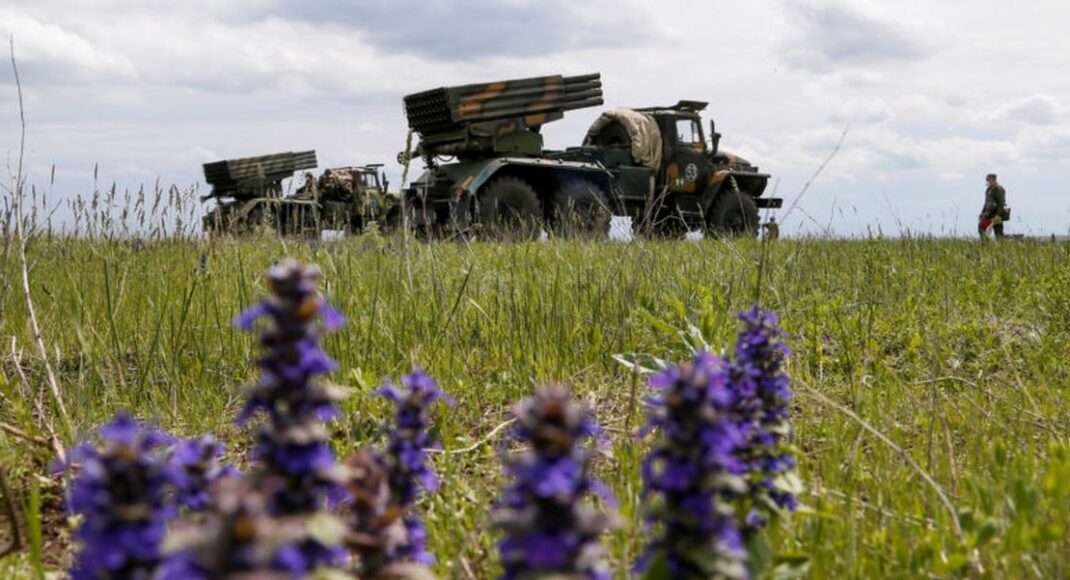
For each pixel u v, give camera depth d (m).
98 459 1.42
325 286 6.80
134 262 7.61
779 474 2.44
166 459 1.92
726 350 4.72
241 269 6.36
